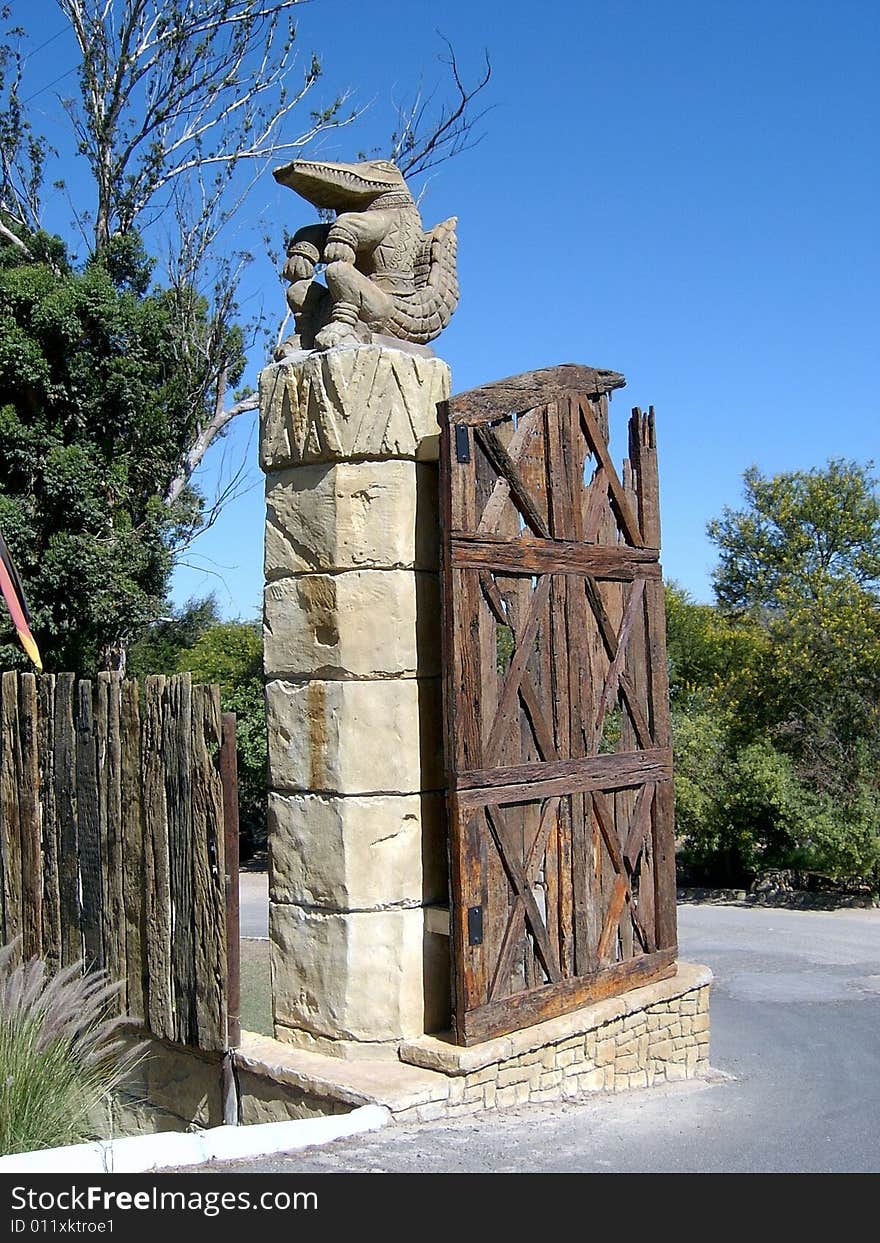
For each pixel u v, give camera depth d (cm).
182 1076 635
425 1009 608
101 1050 591
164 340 1759
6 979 609
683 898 1964
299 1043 608
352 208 660
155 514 1609
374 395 600
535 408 655
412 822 608
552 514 661
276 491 630
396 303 640
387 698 601
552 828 646
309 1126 511
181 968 622
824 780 1877
